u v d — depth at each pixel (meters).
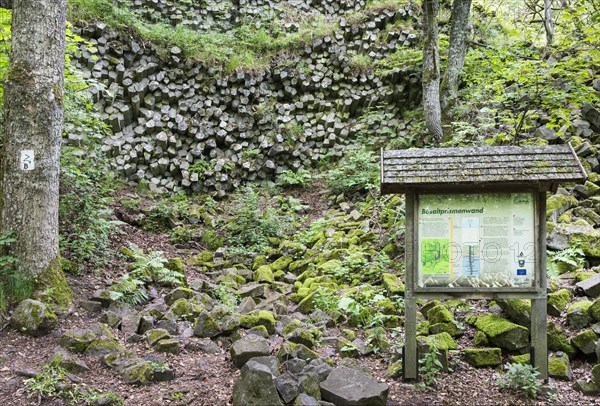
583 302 4.95
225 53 12.34
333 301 6.01
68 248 7.02
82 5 11.19
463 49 10.52
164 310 5.96
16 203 5.47
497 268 4.18
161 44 11.77
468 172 4.09
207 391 4.14
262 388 3.76
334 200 10.70
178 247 9.09
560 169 3.98
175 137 11.32
